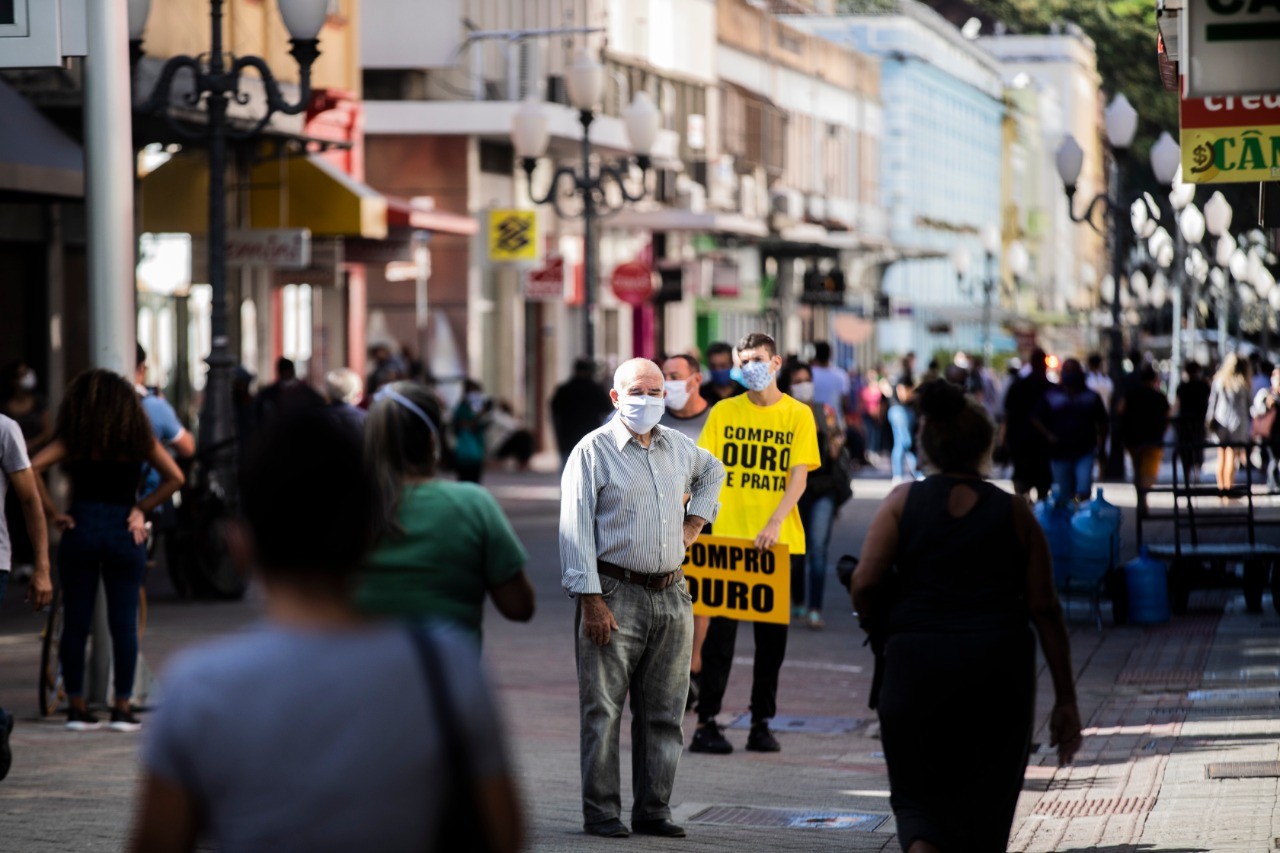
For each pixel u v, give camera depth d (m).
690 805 23.81
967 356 118.88
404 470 15.26
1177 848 19.94
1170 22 27.16
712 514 22.25
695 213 119.50
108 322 29.55
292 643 8.13
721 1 142.25
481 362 102.19
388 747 8.01
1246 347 152.62
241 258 65.56
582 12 111.12
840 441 40.94
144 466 30.70
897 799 16.47
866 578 16.62
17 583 47.81
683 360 29.81
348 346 86.56
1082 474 57.84
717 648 27.67
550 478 90.56
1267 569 43.22
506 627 41.00
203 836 8.15
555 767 26.08
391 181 100.38
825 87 170.25
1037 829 21.45
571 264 114.19
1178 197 98.75
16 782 24.33
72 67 59.47
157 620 41.31
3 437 25.41
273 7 73.06
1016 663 16.25
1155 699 31.77
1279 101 26.52
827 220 156.62
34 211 64.12
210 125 46.91
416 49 99.06
